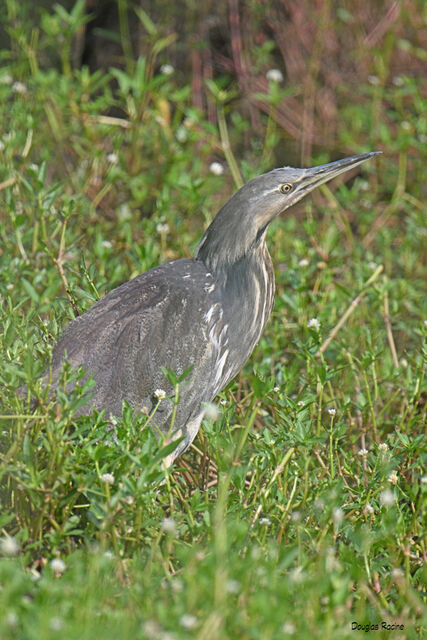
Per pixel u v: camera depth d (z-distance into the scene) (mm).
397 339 12781
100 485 7672
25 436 7785
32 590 6914
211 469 9945
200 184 12695
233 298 9969
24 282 9508
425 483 8672
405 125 15672
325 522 7836
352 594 7816
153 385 9320
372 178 16359
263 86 18141
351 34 18719
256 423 10977
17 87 14219
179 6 18234
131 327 9312
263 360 11172
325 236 13594
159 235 12992
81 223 13094
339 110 18266
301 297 11609
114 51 18250
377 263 13250
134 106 14820
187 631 6355
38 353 9203
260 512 8414
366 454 9344
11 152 12750
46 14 14992
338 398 10578
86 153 14164
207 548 7414
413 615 7727
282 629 6516
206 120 18062
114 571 7320
